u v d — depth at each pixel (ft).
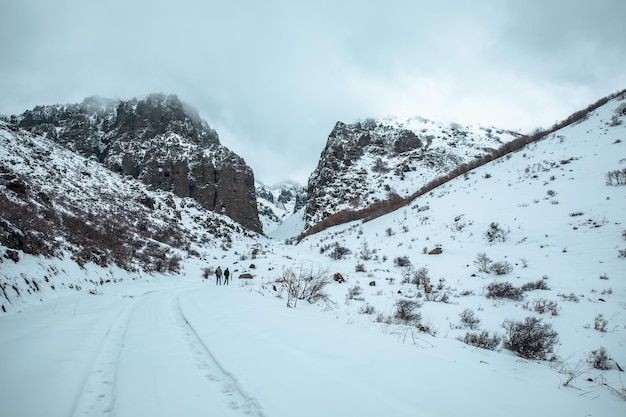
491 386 12.84
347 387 11.63
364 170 352.90
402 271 85.46
